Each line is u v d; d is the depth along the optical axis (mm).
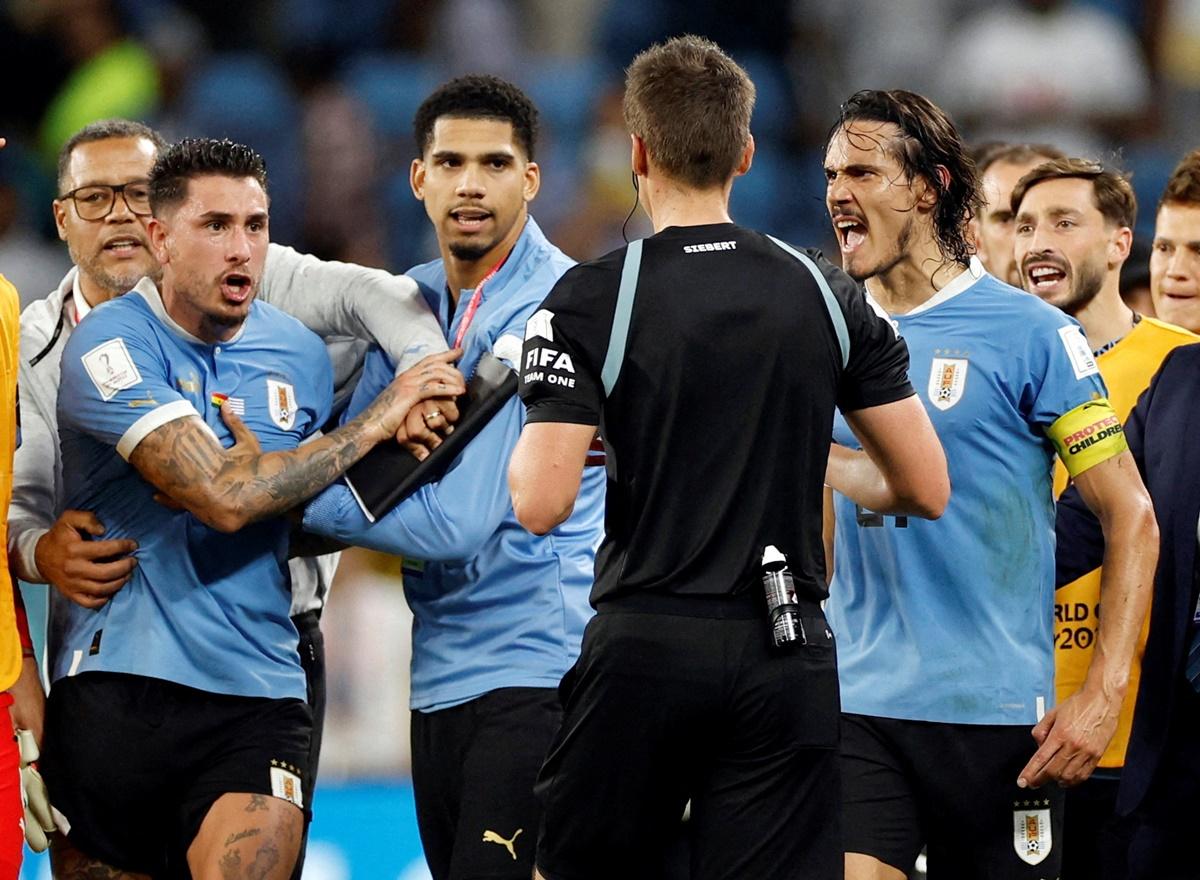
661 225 13211
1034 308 15195
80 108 40375
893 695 15078
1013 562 15086
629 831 12789
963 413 14977
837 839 12859
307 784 15977
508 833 15648
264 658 15734
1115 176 17672
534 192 17031
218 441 15164
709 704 12516
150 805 15547
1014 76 42750
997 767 14977
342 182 40344
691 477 12570
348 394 17188
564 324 12680
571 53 44094
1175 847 15977
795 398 12680
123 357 15125
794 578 12680
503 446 15922
